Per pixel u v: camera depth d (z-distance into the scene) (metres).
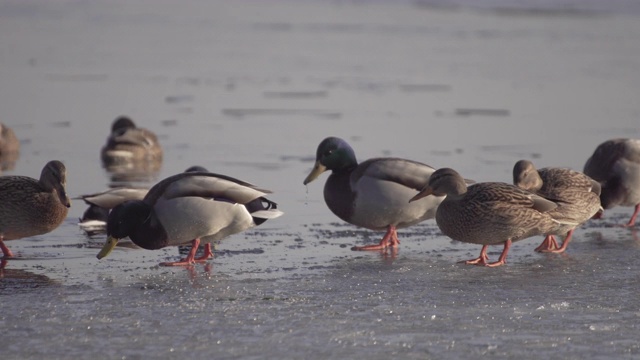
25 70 33.81
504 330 10.20
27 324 10.31
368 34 42.41
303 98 28.92
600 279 12.29
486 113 26.58
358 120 25.59
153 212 12.75
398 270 12.76
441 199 13.95
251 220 13.00
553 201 13.05
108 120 25.89
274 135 23.77
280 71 33.78
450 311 10.85
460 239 13.09
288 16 49.09
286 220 15.95
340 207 14.27
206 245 13.38
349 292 11.61
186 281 12.09
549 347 9.69
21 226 13.26
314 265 13.03
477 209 12.73
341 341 9.83
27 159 21.17
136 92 29.88
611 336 10.01
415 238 14.87
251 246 14.20
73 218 15.91
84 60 36.25
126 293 11.49
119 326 10.26
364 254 13.76
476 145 22.42
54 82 31.55
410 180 13.84
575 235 15.06
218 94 29.59
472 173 19.34
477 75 32.56
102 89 30.34
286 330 10.16
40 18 48.97
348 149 14.51
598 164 15.43
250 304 11.07
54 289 11.65
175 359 9.32
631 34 40.66
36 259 13.25
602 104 27.73
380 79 32.00
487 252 13.95
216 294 11.48
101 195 14.10
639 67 33.72
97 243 14.26
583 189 13.52
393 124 25.03
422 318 10.58
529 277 12.40
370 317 10.62
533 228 12.96
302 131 24.22
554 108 27.23
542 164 20.38
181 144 22.88
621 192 15.24
